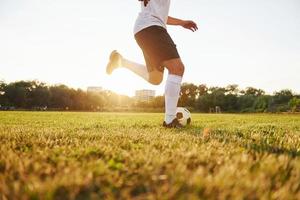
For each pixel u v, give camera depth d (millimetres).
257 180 1659
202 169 1861
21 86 87062
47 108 86250
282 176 1941
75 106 89188
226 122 10969
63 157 2395
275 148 3209
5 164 2223
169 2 4594
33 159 2293
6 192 1570
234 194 1463
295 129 6570
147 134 4496
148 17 4488
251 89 93438
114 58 5305
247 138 4430
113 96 107062
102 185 1691
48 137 3953
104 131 5293
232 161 2262
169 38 4512
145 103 92125
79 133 4648
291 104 60250
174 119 5094
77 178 1702
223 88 93000
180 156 2445
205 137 4086
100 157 2594
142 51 4879
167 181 1723
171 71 4598
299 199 1515
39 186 1590
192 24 5156
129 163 2258
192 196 1425
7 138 3822
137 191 1673
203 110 85562
